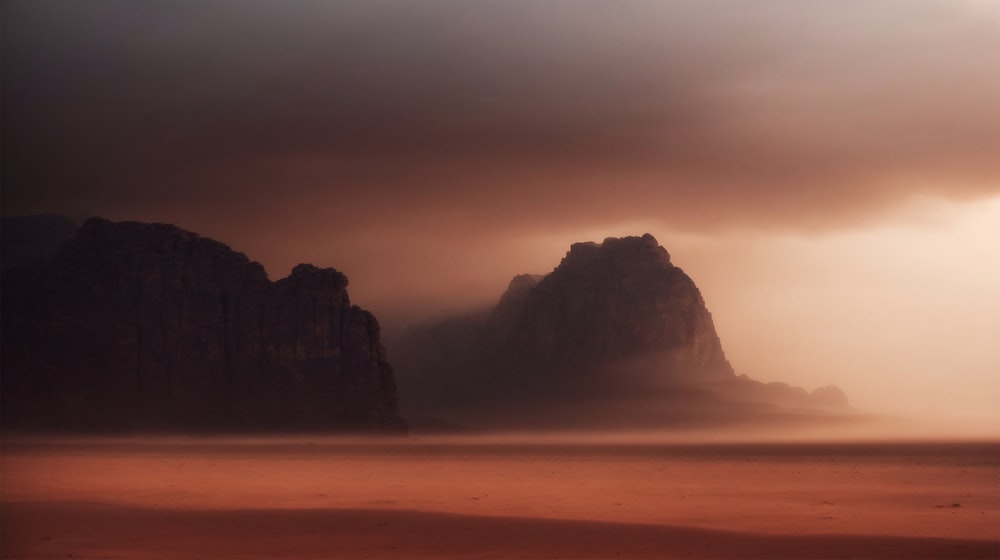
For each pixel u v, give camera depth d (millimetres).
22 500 72062
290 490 86438
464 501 75125
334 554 48969
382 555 48656
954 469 122938
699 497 78312
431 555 48625
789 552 48625
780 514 64625
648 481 100000
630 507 69938
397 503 73188
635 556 48094
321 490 86688
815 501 73938
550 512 66562
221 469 124062
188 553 49125
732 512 66125
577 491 85250
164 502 73125
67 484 91125
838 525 58500
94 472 112375
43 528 56844
